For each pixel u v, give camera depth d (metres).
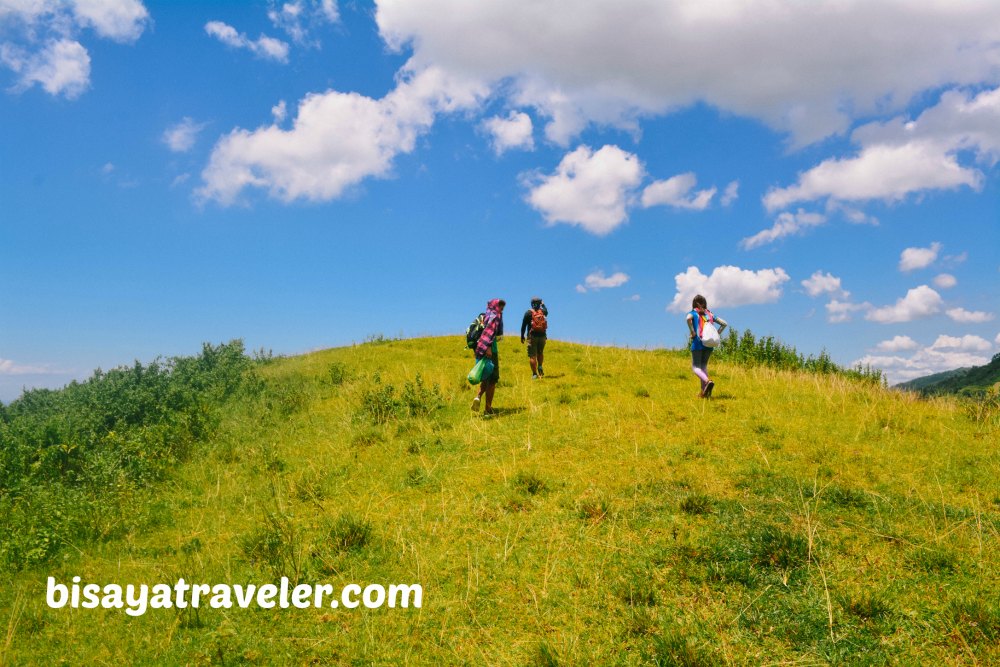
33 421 11.83
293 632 4.26
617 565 4.76
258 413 12.25
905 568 4.54
